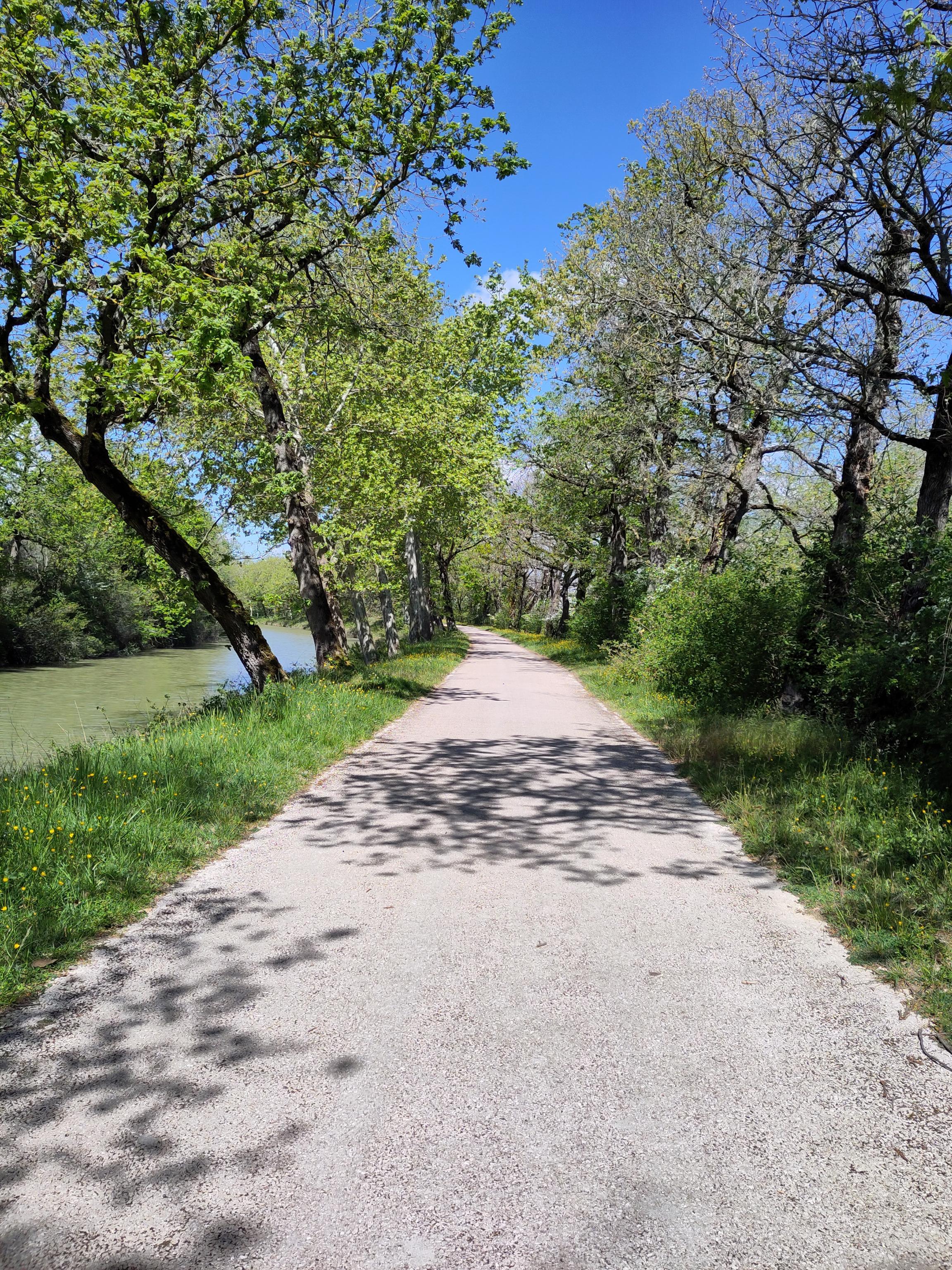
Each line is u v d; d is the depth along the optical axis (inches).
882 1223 94.3
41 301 351.3
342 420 773.9
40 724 766.5
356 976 154.9
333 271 533.3
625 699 650.8
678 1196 98.1
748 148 387.9
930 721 294.4
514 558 2004.2
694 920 186.5
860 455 460.4
